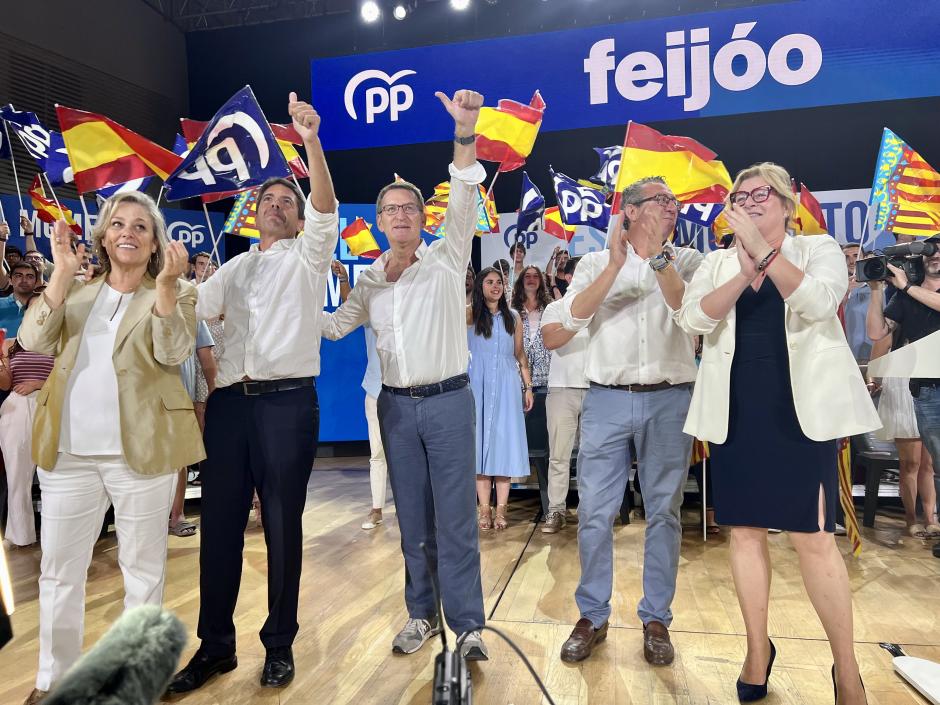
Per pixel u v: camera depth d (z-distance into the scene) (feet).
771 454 6.09
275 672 7.07
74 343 6.67
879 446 14.33
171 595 10.07
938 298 10.64
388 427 7.57
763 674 6.53
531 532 13.75
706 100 20.45
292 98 6.87
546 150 23.56
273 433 7.07
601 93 21.13
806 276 5.69
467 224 7.50
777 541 12.82
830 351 5.93
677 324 7.34
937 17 19.01
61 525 6.56
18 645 8.30
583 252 21.42
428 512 7.84
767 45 19.98
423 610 8.00
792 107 19.97
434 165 24.49
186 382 13.57
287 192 7.68
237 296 7.29
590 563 7.84
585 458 7.93
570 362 13.61
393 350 7.40
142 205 6.86
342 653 7.86
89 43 22.07
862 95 19.53
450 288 7.48
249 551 12.28
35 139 12.45
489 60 21.84
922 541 12.59
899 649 7.70
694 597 9.64
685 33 20.49
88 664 1.40
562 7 22.76
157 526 6.82
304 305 7.23
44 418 6.51
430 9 24.08
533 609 9.25
